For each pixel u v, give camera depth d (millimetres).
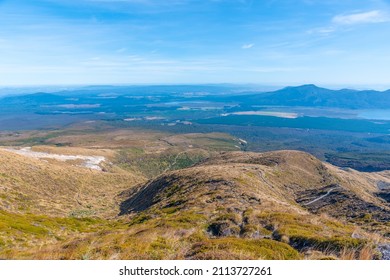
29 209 64000
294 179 106875
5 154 100000
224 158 159750
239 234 24766
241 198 44281
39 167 104125
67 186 99812
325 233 23078
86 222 53375
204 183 62125
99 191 109688
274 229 24625
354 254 14086
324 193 80438
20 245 31641
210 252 13734
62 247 22031
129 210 75500
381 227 42281
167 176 87375
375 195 118625
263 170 100125
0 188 71375
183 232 25297
